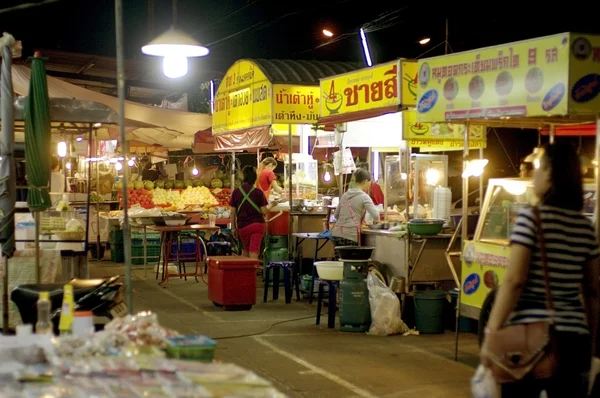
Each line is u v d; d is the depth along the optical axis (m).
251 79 11.98
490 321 3.87
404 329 8.44
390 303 8.37
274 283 10.75
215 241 13.53
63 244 8.05
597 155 6.04
